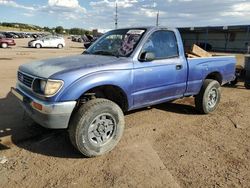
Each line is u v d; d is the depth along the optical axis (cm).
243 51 4078
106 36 527
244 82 957
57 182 331
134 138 464
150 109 629
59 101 359
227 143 456
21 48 2989
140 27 493
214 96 610
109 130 404
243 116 606
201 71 565
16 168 359
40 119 369
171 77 499
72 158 390
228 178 349
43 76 368
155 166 373
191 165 378
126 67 422
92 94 404
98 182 333
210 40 4828
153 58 443
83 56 468
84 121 369
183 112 617
